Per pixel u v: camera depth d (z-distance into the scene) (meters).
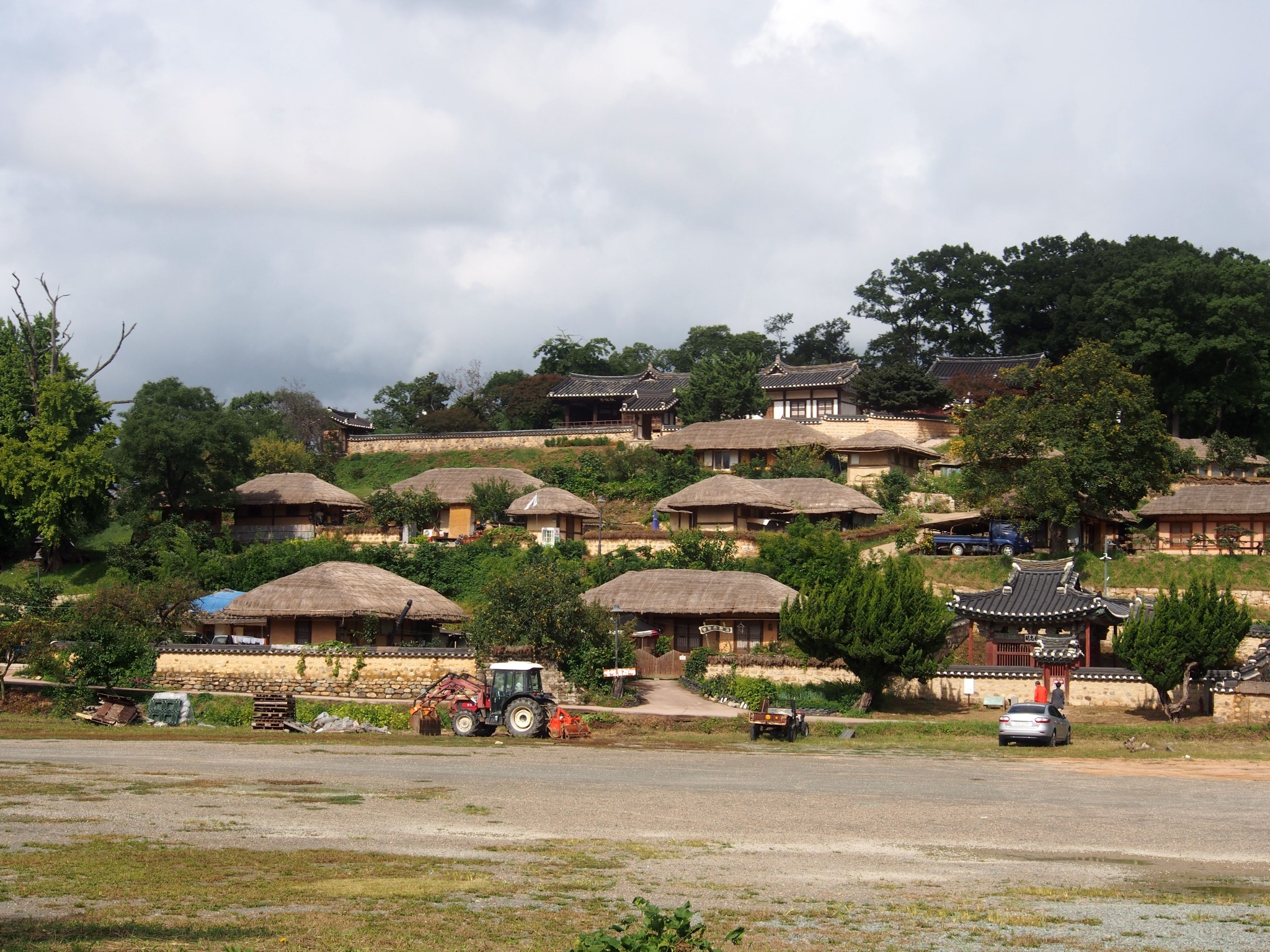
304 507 74.31
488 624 44.38
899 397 92.00
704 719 39.22
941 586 57.59
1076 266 111.50
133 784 19.81
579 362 126.69
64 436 64.94
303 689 44.94
